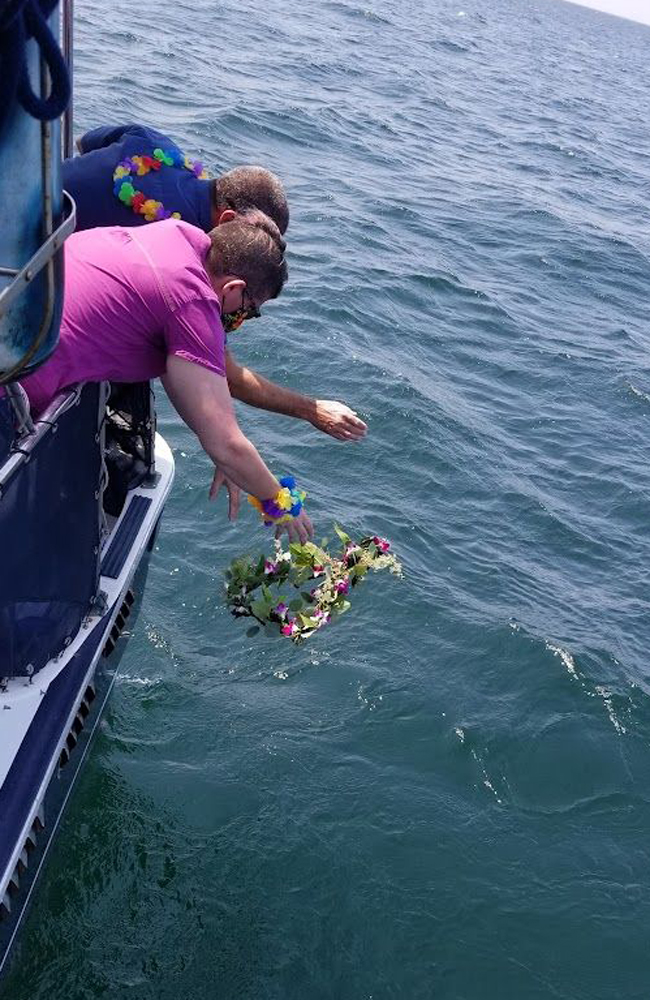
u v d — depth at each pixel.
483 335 10.50
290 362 8.34
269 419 7.35
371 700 5.12
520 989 3.94
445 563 6.45
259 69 20.47
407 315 10.30
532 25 78.00
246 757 4.63
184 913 3.93
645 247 16.12
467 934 4.10
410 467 7.38
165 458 4.63
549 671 5.62
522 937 4.14
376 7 44.03
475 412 8.70
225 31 23.30
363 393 8.16
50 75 2.11
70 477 3.12
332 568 4.06
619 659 5.92
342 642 5.45
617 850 4.66
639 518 7.73
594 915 4.30
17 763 3.14
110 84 14.98
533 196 17.52
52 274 2.36
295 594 5.47
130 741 4.58
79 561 3.30
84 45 16.98
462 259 12.90
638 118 35.47
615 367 10.55
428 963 3.96
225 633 5.31
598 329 11.82
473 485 7.42
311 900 4.09
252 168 3.63
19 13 1.93
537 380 9.80
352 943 3.96
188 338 2.98
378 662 5.37
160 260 2.99
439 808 4.64
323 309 9.53
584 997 3.96
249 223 3.26
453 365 9.59
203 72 17.94
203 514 6.04
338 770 4.69
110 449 4.15
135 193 3.51
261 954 3.85
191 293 2.98
